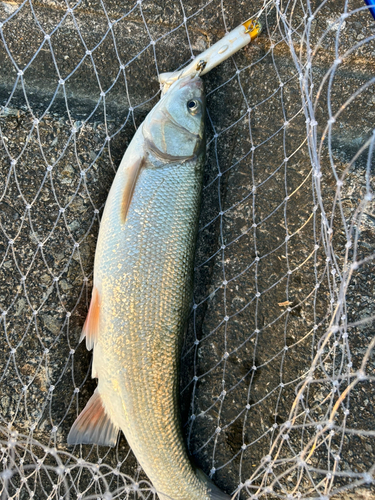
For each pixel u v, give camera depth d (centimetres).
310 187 48
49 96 49
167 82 47
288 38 46
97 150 48
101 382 45
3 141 47
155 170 45
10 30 49
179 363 45
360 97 49
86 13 49
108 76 50
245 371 48
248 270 49
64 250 47
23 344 46
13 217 46
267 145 49
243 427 48
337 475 45
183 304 45
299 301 48
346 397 45
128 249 44
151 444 44
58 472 42
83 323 47
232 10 50
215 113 50
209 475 48
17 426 46
